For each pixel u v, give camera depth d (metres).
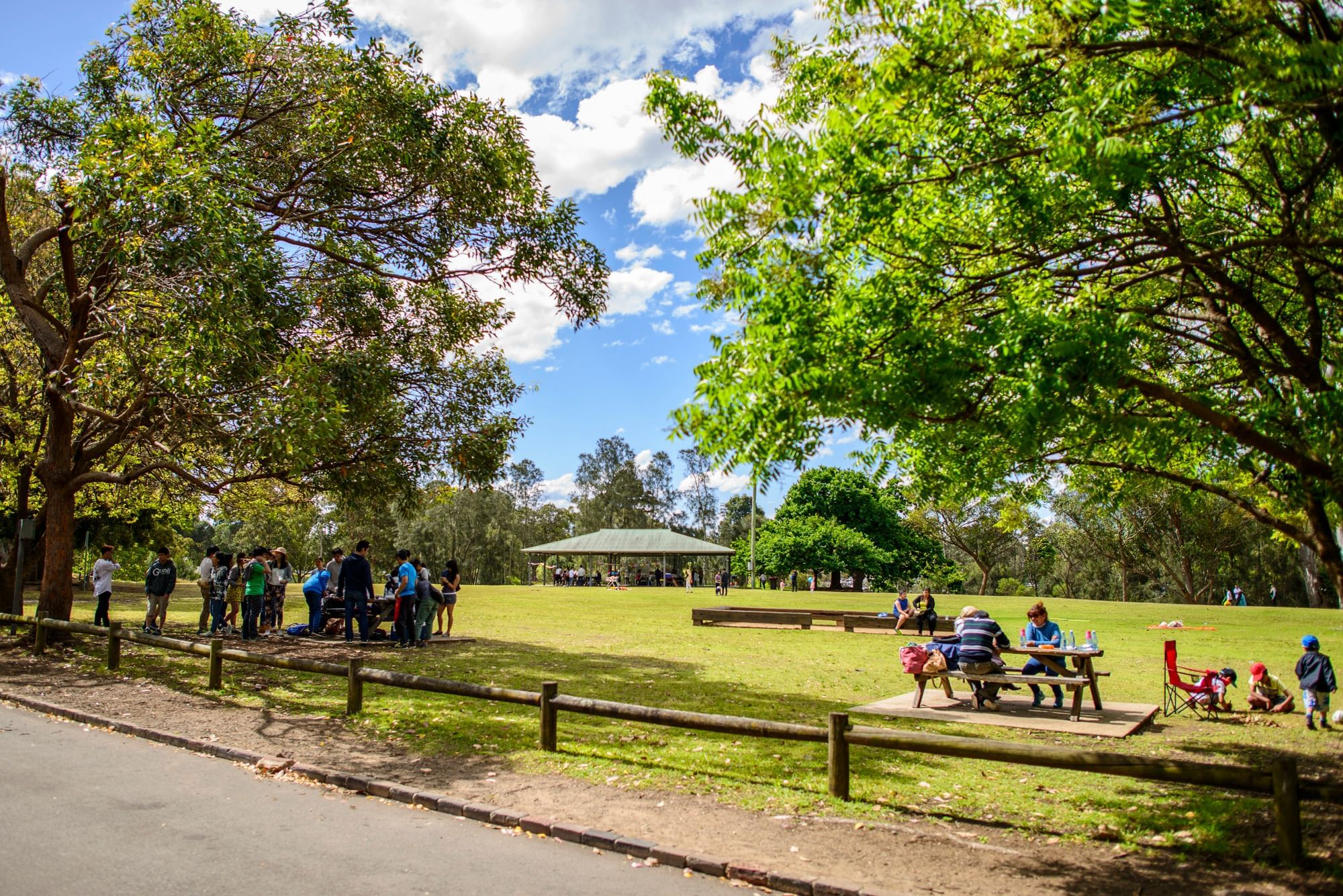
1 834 5.39
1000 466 6.85
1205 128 5.51
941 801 6.70
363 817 6.11
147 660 13.31
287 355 11.57
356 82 13.27
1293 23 4.93
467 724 9.23
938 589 69.25
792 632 23.02
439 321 15.48
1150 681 14.06
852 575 65.62
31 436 17.95
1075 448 6.79
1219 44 4.75
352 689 9.56
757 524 102.62
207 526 82.44
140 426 15.05
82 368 12.74
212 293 10.74
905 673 14.68
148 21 13.85
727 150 5.94
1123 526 54.75
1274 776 5.13
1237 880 4.95
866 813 6.30
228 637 17.45
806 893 4.89
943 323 5.32
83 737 8.41
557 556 70.19
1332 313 6.78
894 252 5.91
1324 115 4.81
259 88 13.96
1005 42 5.20
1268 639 21.38
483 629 21.64
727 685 12.77
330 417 11.14
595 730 9.16
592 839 5.66
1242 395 6.60
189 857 5.15
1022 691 12.66
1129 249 6.17
